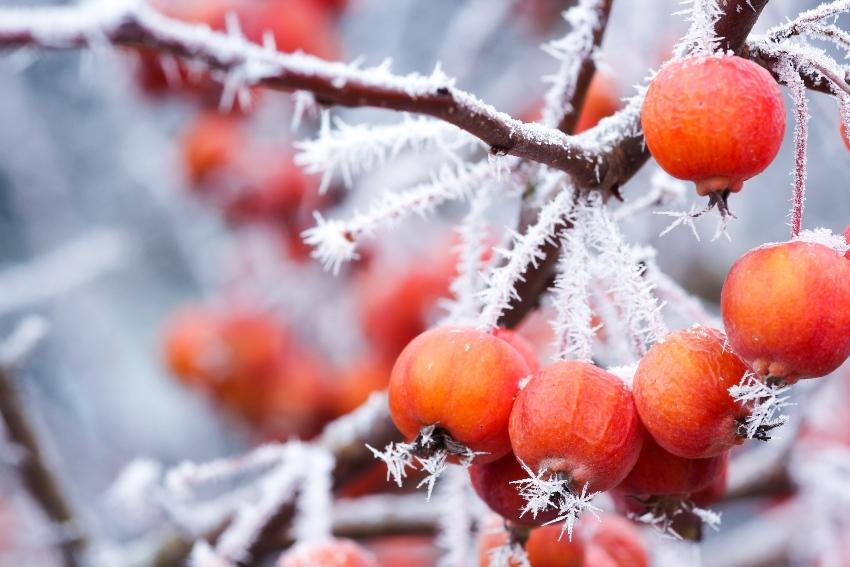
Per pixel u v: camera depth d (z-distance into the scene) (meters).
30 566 1.05
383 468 0.79
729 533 1.34
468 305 0.53
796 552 0.97
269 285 0.97
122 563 0.74
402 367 0.49
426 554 0.91
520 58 1.04
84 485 1.31
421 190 0.52
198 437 1.38
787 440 0.79
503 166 0.50
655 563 0.61
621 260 0.49
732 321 0.47
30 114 1.35
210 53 0.52
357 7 0.90
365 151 0.51
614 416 0.47
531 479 0.47
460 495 0.56
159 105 0.91
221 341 0.94
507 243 0.53
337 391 0.92
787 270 0.46
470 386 0.48
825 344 0.46
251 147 0.94
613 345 0.53
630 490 0.49
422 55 1.23
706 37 0.47
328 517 0.58
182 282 1.49
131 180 1.41
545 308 0.54
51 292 1.21
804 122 0.48
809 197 1.18
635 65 0.85
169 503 0.70
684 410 0.47
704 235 1.09
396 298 0.85
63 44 0.51
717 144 0.46
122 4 0.51
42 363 1.39
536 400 0.47
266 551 0.62
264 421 0.94
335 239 0.51
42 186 1.35
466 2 1.24
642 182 0.87
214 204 0.95
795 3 0.89
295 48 0.79
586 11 0.54
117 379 1.38
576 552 0.53
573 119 0.55
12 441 0.77
